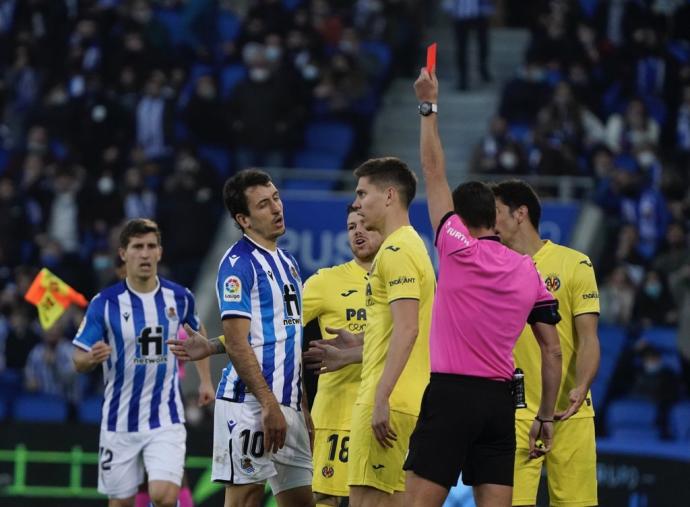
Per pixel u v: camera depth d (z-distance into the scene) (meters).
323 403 26.50
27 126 61.72
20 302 52.31
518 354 25.36
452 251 20.95
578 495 25.45
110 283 53.94
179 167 56.78
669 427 48.59
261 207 23.83
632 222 54.16
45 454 40.84
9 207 56.91
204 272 54.72
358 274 26.92
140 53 63.34
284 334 23.84
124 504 30.27
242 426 23.52
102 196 56.09
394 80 66.31
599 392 50.00
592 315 25.22
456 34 63.31
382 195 22.30
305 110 60.12
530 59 62.72
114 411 30.11
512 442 21.08
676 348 50.94
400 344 20.81
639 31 63.41
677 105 62.31
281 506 24.45
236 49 64.62
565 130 56.66
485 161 54.81
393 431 21.34
